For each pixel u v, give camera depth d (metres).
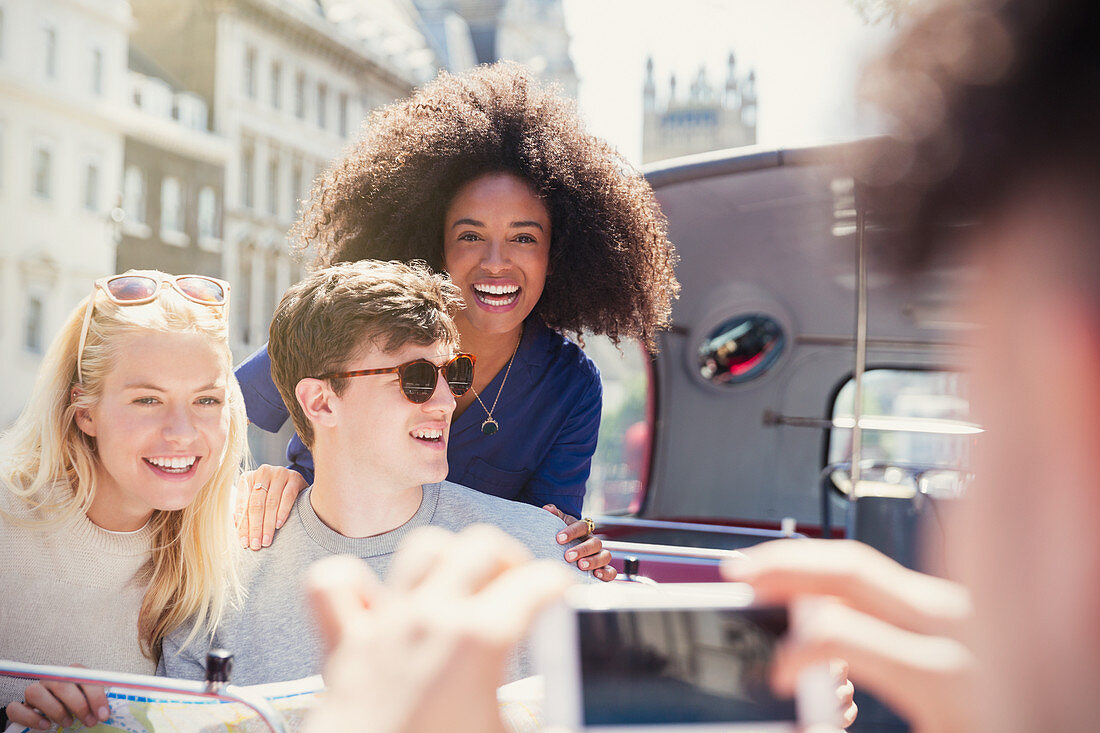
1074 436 0.25
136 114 24.23
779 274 5.98
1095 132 0.25
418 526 1.64
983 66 0.26
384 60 34.91
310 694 1.13
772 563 0.36
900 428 3.52
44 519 1.52
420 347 1.56
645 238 2.87
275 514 1.66
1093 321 0.25
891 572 0.35
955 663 0.29
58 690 1.12
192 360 1.51
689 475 6.55
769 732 0.45
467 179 2.58
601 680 0.47
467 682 0.30
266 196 29.53
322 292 1.59
